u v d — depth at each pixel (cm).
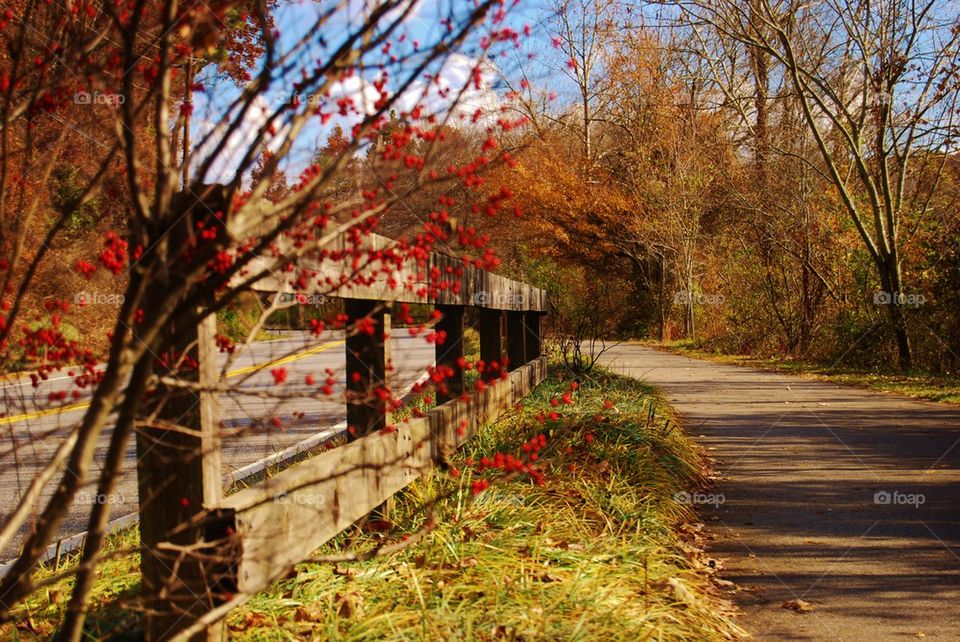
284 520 310
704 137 3194
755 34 2089
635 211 3562
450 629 328
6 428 806
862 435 971
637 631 353
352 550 399
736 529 573
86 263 265
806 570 484
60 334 256
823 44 2056
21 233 263
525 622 343
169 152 214
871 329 1986
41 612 365
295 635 324
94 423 201
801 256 2288
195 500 276
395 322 454
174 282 235
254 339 250
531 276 2967
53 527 208
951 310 1778
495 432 709
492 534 448
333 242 339
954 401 1294
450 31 216
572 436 696
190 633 242
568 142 3841
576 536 473
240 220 215
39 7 283
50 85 260
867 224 2134
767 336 2547
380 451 414
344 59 210
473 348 1714
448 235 296
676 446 776
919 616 410
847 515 605
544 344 1534
